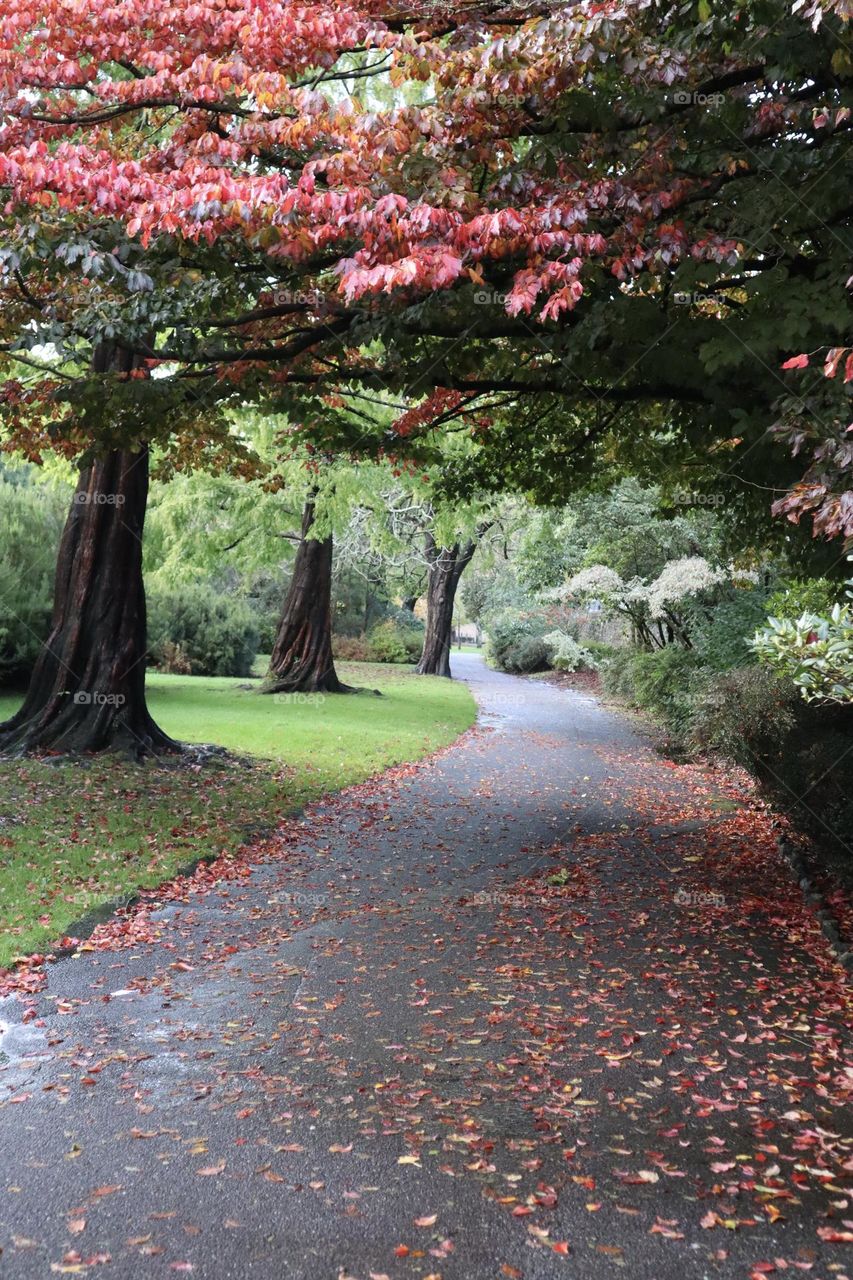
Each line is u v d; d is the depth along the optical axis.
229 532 25.67
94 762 13.96
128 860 8.95
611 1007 5.83
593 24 5.55
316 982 6.21
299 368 9.59
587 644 34.47
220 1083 4.77
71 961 6.54
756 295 6.84
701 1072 4.95
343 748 17.50
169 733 17.67
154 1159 4.05
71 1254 3.42
